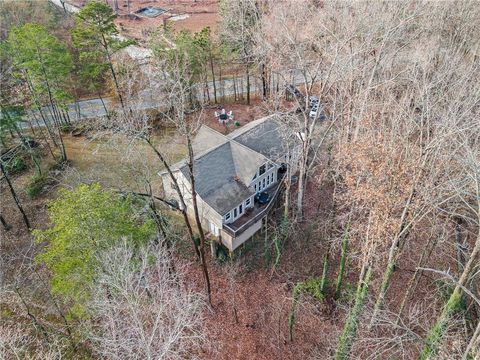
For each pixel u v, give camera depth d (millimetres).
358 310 19359
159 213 28234
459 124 18219
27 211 32875
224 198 29219
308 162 32438
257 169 30062
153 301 19781
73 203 19781
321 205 31266
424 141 18469
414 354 20922
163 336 18609
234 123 42719
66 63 36375
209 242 29422
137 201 26625
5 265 27125
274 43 36781
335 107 26906
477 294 22172
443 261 24844
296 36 32938
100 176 33188
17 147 36875
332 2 35656
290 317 22969
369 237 19141
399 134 18531
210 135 32750
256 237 30109
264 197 31891
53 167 35875
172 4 78312
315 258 27922
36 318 22781
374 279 22609
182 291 23953
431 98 19703
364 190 16797
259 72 44000
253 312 25328
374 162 16891
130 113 26266
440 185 15828
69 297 20578
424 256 22188
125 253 18172
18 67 35781
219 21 50406
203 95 44312
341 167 23891
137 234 21188
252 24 44062
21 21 49812
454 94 20609
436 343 16281
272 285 26828
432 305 22328
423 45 28406
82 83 45688
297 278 26938
